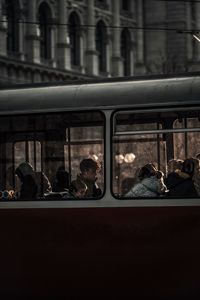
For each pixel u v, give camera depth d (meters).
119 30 69.38
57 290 13.35
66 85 13.69
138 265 12.95
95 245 13.14
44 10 59.94
